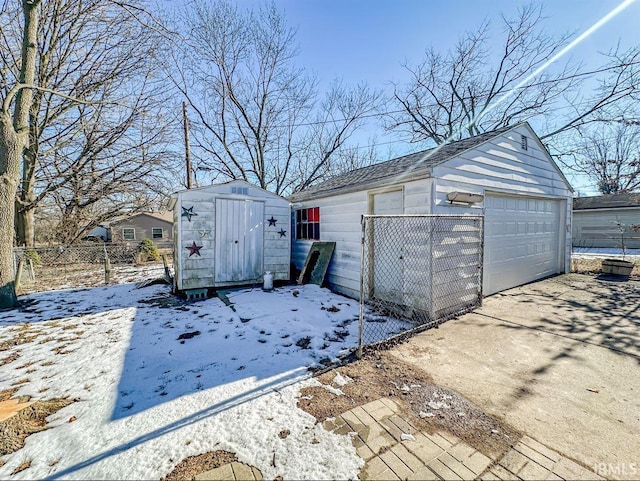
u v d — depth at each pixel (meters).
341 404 2.40
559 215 8.32
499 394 2.56
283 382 2.76
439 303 4.50
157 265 12.85
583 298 5.73
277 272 7.33
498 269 6.16
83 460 1.83
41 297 6.46
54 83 10.73
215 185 6.52
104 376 2.90
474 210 5.37
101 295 6.63
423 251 4.58
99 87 11.03
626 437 2.02
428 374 2.91
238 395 2.54
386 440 1.99
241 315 4.87
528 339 3.77
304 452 1.88
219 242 6.58
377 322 4.50
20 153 5.77
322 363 3.16
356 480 1.67
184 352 3.47
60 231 13.13
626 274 7.70
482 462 1.80
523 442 1.97
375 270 5.70
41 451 1.90
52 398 2.52
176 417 2.25
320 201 7.31
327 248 6.92
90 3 9.29
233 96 15.28
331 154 17.89
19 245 11.13
